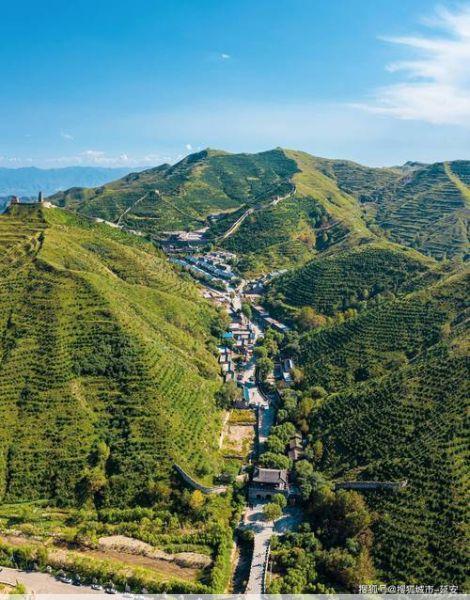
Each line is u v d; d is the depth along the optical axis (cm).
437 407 17412
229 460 18400
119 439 17562
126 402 18525
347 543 13925
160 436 17675
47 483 16388
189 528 15088
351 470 16812
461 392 17388
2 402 17850
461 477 14538
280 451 18150
